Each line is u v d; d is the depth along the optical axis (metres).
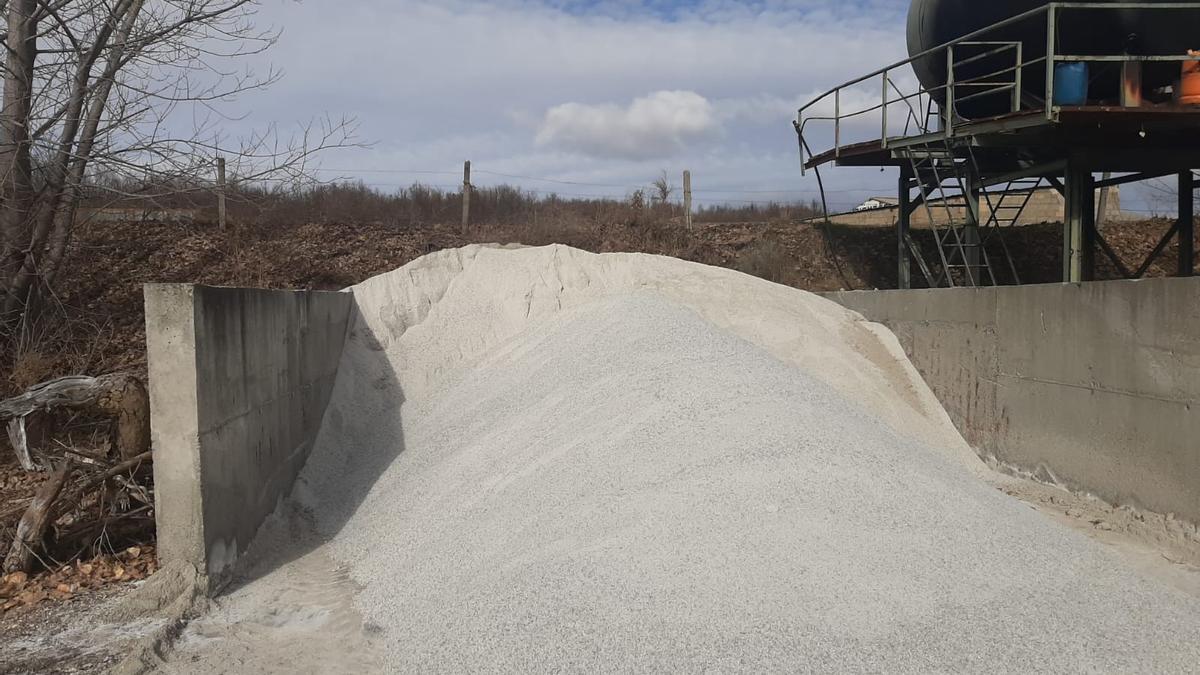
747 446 6.11
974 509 5.78
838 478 5.72
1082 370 8.23
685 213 20.11
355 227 18.05
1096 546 5.90
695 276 12.01
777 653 4.16
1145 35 11.62
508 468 7.24
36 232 11.72
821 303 12.41
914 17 14.45
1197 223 19.55
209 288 6.34
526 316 11.88
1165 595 5.12
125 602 5.92
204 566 6.20
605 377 8.21
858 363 10.76
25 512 7.00
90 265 15.09
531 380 9.24
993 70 13.31
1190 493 6.95
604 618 4.62
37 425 7.59
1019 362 9.17
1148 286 7.37
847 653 4.13
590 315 10.48
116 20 11.62
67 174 11.48
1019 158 15.04
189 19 11.64
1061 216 20.31
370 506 8.05
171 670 5.01
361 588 6.38
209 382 6.31
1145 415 7.45
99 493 7.53
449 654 4.76
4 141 11.27
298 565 7.04
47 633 5.62
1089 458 8.16
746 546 5.04
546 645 4.52
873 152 14.99
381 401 10.32
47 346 12.06
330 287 15.82
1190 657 4.25
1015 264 17.98
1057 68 12.00
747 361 7.93
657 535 5.29
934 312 10.79
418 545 6.61
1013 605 4.61
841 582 4.69
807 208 23.02
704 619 4.47
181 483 6.15
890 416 9.80
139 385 7.58
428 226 18.84
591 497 6.03
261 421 7.46
